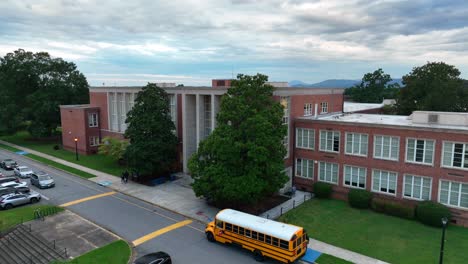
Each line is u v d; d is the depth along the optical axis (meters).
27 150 60.16
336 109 49.28
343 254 23.45
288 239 21.09
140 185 39.41
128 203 33.69
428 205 28.89
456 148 28.92
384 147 32.97
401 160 31.94
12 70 66.75
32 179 39.41
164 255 21.42
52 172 45.28
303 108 41.19
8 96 66.44
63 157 53.91
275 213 31.31
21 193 33.81
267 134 29.66
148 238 25.94
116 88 52.34
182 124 43.47
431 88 58.81
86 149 55.81
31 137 74.62
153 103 40.75
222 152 29.55
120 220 29.41
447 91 54.81
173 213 31.16
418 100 62.66
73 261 21.36
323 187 35.94
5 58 67.69
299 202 34.75
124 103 51.53
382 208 31.61
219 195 30.39
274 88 33.06
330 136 36.59
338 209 32.72
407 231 27.47
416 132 30.75
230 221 24.19
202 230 27.59
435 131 29.69
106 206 32.81
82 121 55.47
